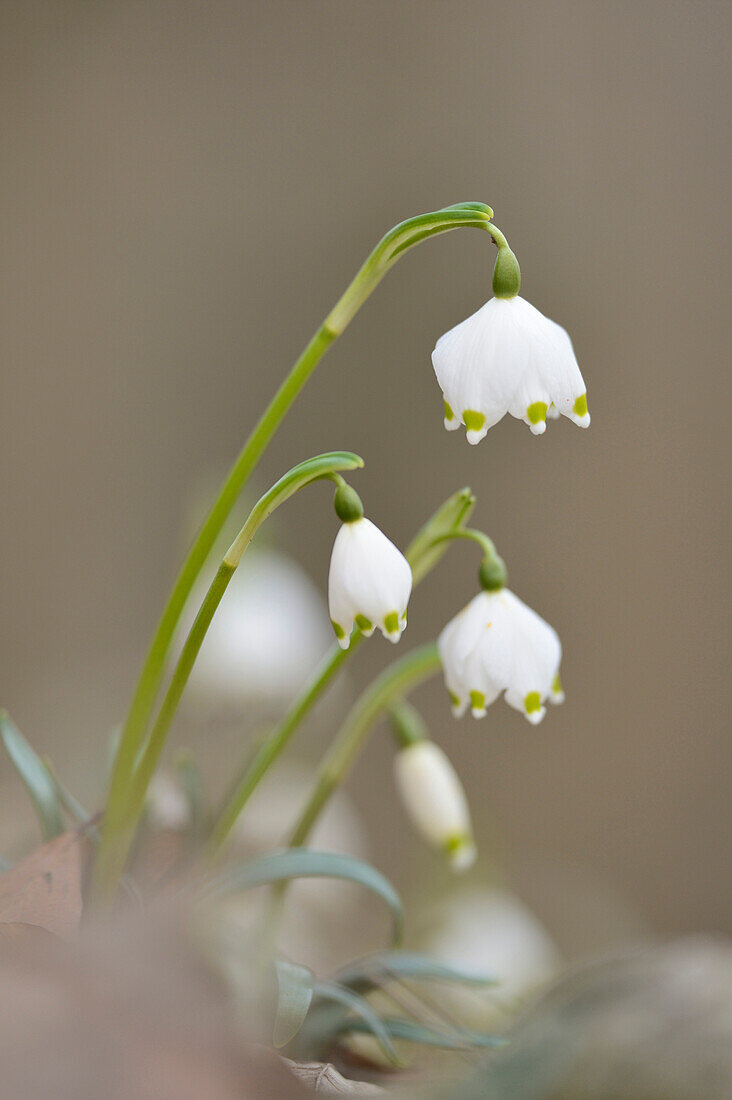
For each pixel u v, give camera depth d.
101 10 1.38
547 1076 0.51
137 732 0.53
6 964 0.50
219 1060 0.49
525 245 1.38
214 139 1.40
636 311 1.39
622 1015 0.51
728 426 1.39
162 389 1.40
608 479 1.38
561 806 1.34
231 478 0.53
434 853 0.79
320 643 0.71
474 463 1.37
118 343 1.40
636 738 1.36
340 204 1.39
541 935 0.75
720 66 1.38
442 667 0.57
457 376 0.52
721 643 1.38
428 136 1.39
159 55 1.39
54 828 0.56
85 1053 0.49
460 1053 0.56
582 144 1.38
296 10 1.39
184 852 0.57
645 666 1.38
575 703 1.37
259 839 0.73
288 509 1.36
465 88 1.39
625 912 1.11
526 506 1.37
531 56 1.39
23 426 1.38
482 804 1.33
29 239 1.38
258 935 0.56
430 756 0.59
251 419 1.39
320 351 0.53
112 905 0.54
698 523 1.38
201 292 1.40
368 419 1.37
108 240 1.39
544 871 1.20
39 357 1.38
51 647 1.35
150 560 1.38
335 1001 0.55
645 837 1.35
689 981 0.52
